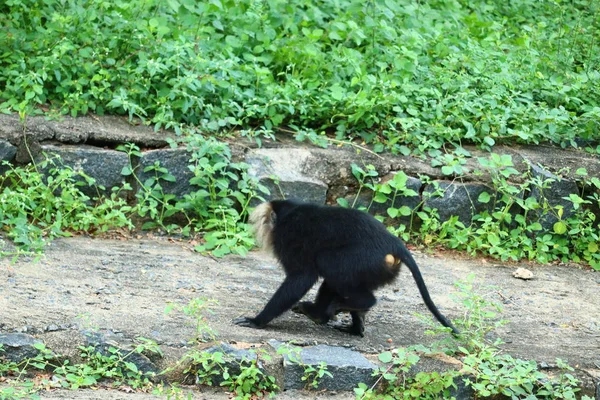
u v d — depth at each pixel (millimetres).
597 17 15281
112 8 12258
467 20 14734
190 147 10703
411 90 12062
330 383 7402
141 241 10258
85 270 9070
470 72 13148
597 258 11203
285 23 13148
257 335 7910
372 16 13508
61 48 11219
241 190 10672
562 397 7508
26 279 8594
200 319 7746
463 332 8047
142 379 7273
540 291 10039
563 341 8578
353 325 8289
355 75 12422
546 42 14398
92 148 10641
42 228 10125
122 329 7652
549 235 11227
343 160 11203
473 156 11734
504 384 7379
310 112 11891
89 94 11172
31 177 10125
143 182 10602
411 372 7559
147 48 11797
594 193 11383
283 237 8055
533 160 11820
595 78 13328
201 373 7289
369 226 7961
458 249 11047
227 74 11797
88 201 10555
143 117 11391
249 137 11234
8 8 12414
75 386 6953
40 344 7129
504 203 11312
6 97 11203
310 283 7953
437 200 11094
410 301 9273
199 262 9766
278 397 7227
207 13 12828
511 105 12367
